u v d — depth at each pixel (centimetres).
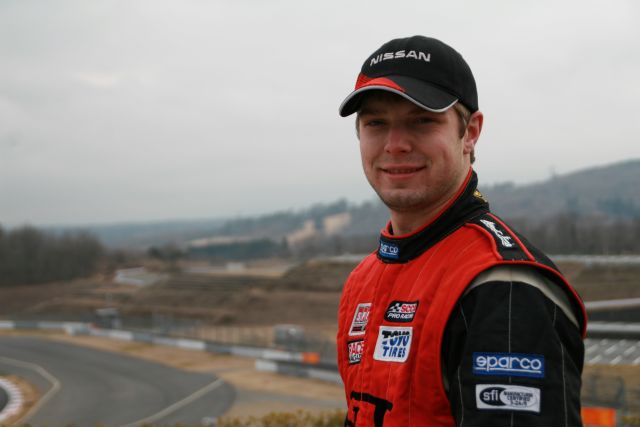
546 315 145
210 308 6881
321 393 2953
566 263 6506
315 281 7131
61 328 6234
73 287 10006
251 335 5016
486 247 163
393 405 164
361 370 182
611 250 9462
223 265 14450
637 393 2020
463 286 156
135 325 5944
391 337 173
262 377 3431
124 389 3400
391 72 179
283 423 1534
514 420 137
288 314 6138
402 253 184
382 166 183
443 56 179
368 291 198
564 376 140
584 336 157
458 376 148
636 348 3400
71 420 2711
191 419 2578
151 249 15562
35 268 10612
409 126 178
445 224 178
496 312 147
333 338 4331
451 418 156
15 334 5972
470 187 186
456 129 181
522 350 141
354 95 180
